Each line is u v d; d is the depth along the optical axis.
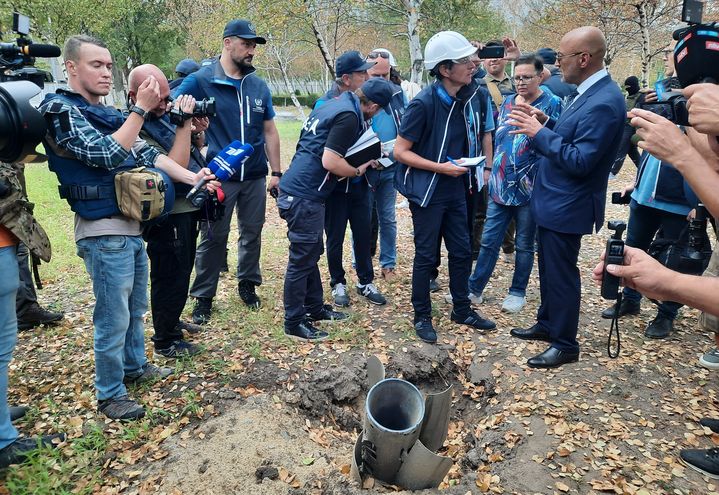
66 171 2.83
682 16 2.08
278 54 20.91
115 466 2.83
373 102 3.88
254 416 3.22
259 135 4.48
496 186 4.56
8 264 2.60
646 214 4.35
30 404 3.33
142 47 29.31
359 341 4.19
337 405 3.68
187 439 3.03
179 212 3.50
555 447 2.99
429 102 3.86
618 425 3.15
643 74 11.20
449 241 4.27
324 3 12.55
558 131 3.54
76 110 2.76
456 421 3.68
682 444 3.00
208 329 4.31
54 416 3.19
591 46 3.32
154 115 3.35
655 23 13.45
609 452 2.94
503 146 4.50
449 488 2.77
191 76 4.27
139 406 3.20
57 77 16.73
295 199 3.85
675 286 1.75
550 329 3.85
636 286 1.84
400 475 2.73
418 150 4.00
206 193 3.37
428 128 3.91
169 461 2.85
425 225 4.05
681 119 2.17
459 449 3.36
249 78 4.40
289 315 4.13
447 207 4.12
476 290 4.93
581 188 3.49
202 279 4.40
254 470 2.81
